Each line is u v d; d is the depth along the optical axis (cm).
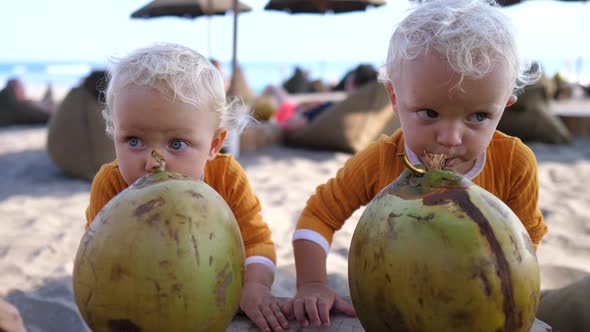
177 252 71
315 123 547
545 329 98
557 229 279
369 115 535
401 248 73
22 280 222
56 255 254
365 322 82
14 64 4619
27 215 323
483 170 131
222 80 125
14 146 598
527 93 580
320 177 429
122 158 109
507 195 134
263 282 124
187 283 71
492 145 133
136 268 70
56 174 446
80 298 74
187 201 75
